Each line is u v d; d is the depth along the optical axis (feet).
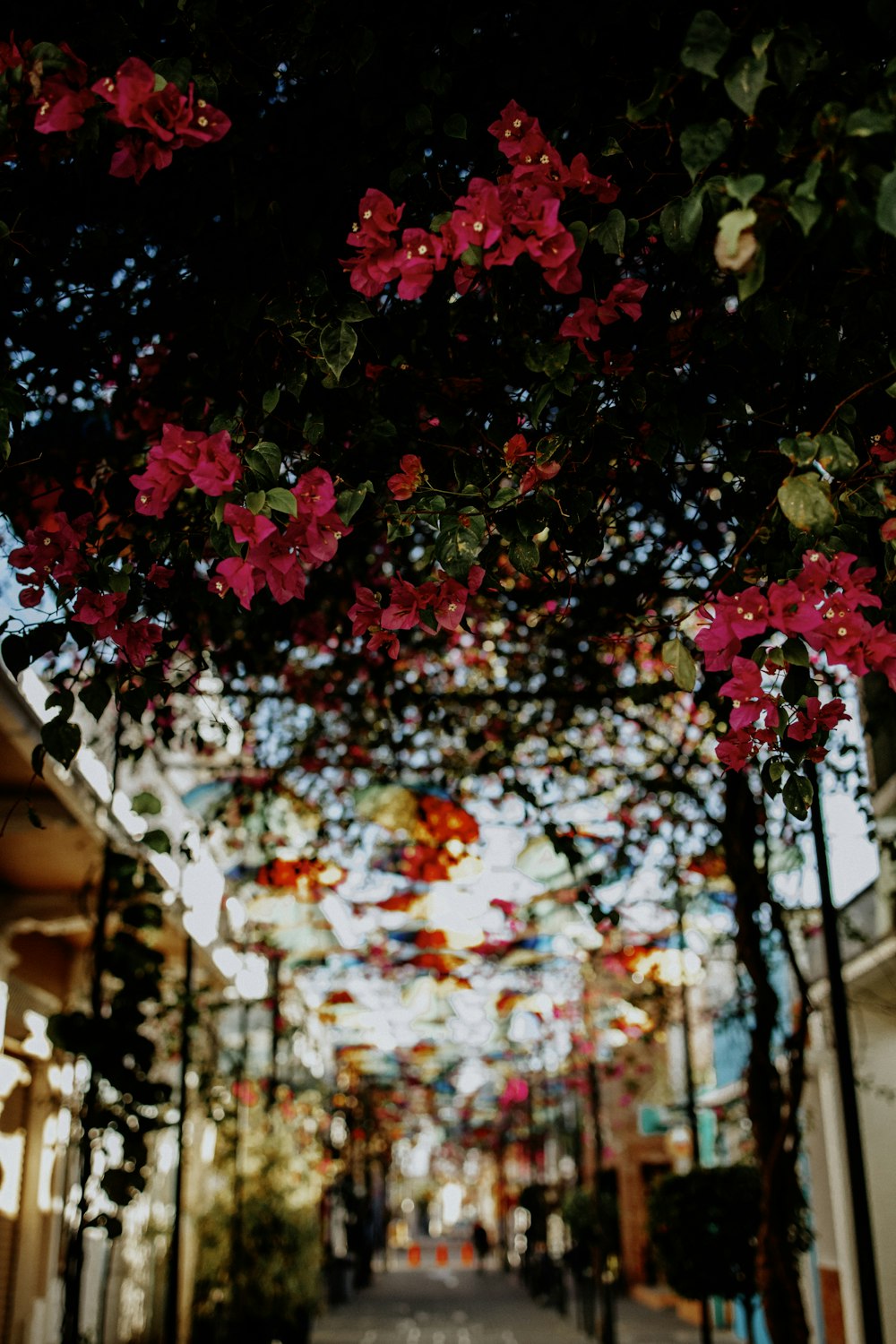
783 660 9.05
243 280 11.44
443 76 10.23
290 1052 53.57
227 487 8.97
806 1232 26.30
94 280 12.66
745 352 10.87
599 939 36.81
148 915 23.24
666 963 33.09
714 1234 33.65
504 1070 92.53
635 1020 35.76
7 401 10.24
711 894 29.40
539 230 8.75
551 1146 102.32
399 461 11.43
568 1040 57.67
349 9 10.55
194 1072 39.96
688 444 10.12
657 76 8.96
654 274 11.60
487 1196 234.38
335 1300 90.12
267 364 11.37
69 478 13.98
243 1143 49.98
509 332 10.84
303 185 11.60
